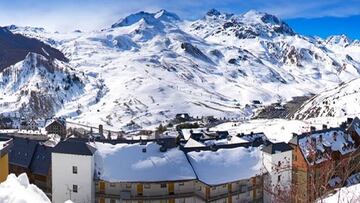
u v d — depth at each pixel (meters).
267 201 81.56
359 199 18.69
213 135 111.38
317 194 17.52
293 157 84.75
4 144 57.06
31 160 89.75
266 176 82.25
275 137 128.88
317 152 18.50
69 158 77.81
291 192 19.39
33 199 14.70
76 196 77.69
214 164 81.06
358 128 105.75
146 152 80.12
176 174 76.69
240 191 80.00
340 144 95.88
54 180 79.31
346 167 18.39
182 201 77.44
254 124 190.00
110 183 77.12
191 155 82.44
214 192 77.81
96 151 80.12
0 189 15.38
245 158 84.06
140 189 76.56
